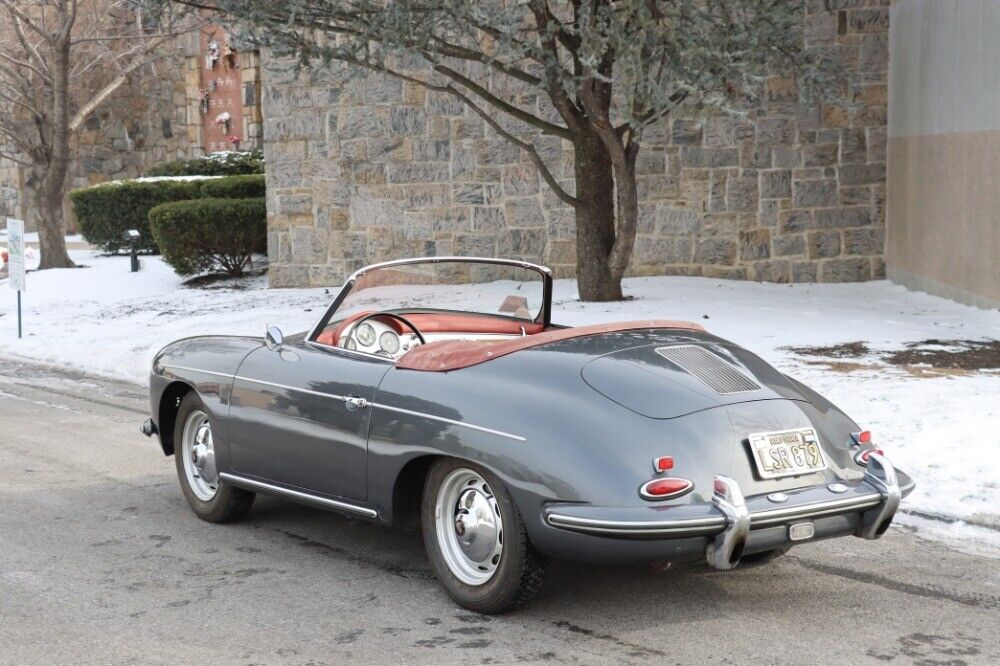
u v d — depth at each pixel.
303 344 5.79
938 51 15.35
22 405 10.49
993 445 7.36
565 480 4.20
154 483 7.27
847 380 9.91
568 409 4.38
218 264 21.59
